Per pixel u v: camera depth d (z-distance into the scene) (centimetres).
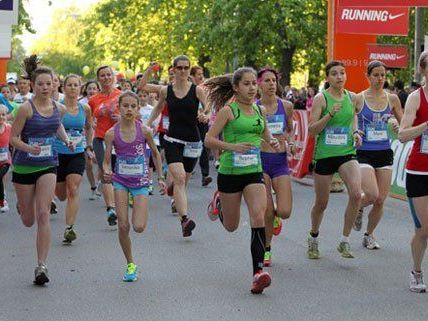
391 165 927
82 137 991
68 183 980
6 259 896
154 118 1068
